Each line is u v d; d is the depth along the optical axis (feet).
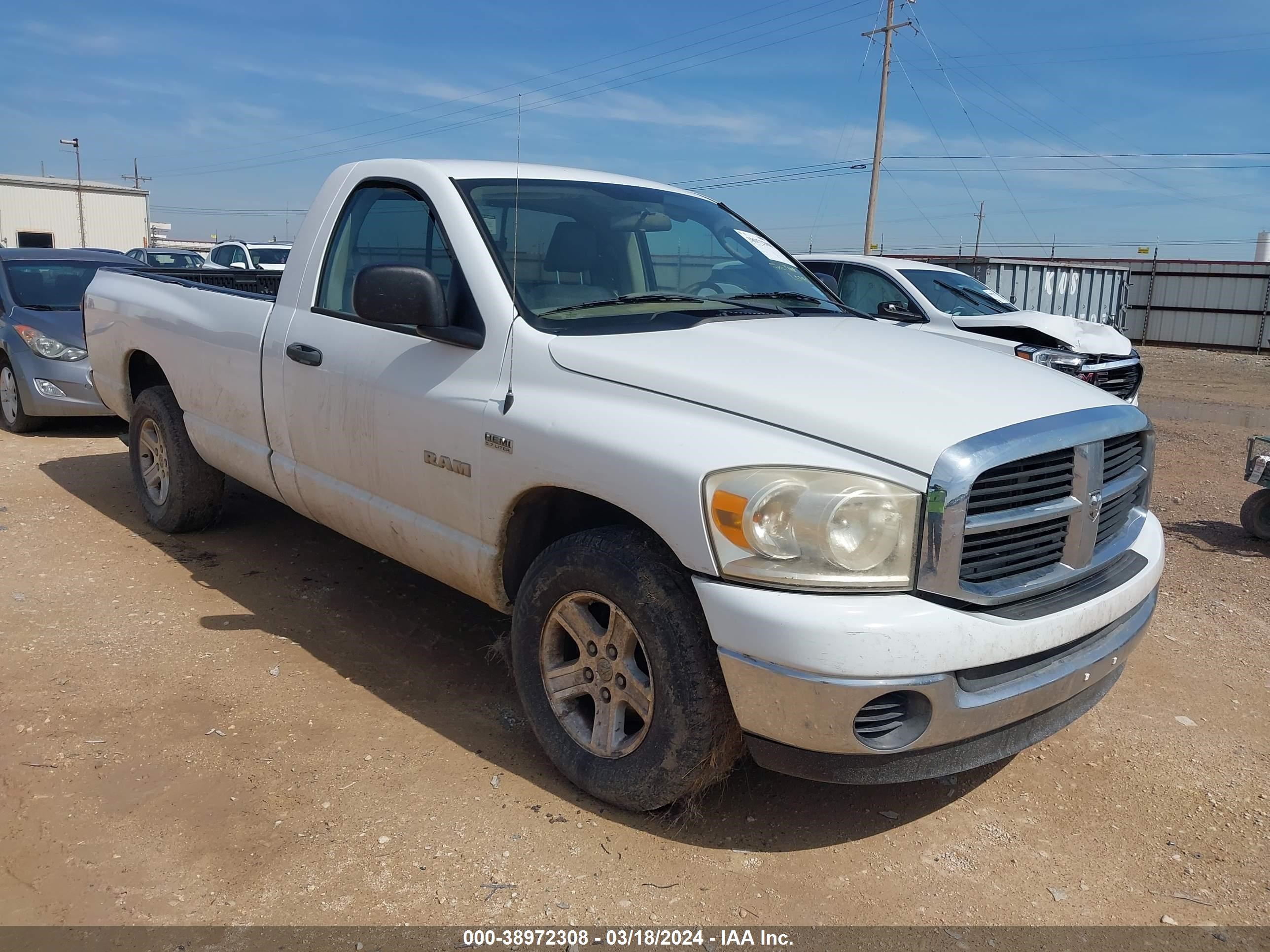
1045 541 9.23
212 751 10.92
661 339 10.45
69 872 8.85
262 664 13.15
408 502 11.98
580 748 10.23
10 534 18.08
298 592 15.78
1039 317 28.89
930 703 8.37
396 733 11.52
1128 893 9.34
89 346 19.84
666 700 9.18
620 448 9.29
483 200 12.00
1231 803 10.94
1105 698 13.48
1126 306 62.39
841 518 8.24
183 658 13.21
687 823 10.05
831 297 14.28
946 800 10.85
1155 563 10.75
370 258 12.97
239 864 9.04
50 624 14.12
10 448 25.71
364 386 12.24
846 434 8.62
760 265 14.01
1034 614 8.95
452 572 11.69
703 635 9.05
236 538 18.31
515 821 9.87
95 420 29.91
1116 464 10.43
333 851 9.28
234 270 21.36
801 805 10.57
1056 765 11.69
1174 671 14.44
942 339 12.37
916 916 8.86
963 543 8.43
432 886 8.86
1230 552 20.72
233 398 15.06
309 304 13.65
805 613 8.20
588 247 12.22
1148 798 11.02
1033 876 9.54
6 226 145.48
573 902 8.75
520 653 10.68
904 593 8.40
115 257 32.27
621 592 9.39
